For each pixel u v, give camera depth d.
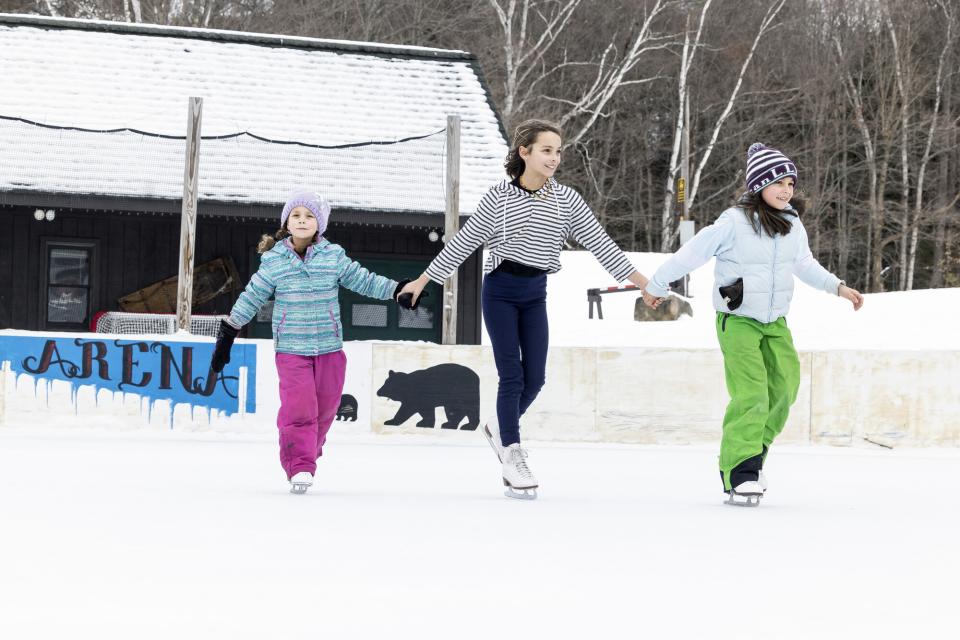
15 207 35.78
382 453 17.91
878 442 21.69
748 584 6.94
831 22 95.44
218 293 36.66
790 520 10.23
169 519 9.19
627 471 15.67
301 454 11.81
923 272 99.50
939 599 6.61
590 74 84.88
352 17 77.31
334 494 11.65
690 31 81.06
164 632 5.34
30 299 35.94
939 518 10.68
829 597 6.59
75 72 38.88
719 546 8.48
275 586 6.50
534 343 12.18
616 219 93.69
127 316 34.00
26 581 6.54
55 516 9.24
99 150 35.31
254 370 21.47
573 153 90.44
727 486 11.65
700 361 21.66
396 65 42.47
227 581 6.62
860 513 11.00
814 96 94.94
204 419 21.36
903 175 92.38
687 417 21.59
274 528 8.81
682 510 10.84
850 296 12.02
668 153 96.44
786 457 19.12
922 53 96.81
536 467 16.08
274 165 36.16
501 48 75.81
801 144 96.88
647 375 21.58
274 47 42.09
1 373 21.06
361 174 36.31
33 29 40.41
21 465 13.92
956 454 20.88
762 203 11.92
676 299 51.84
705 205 95.31
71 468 13.73
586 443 21.39
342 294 37.66
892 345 46.88
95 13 72.19
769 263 11.80
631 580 6.97
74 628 5.39
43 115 36.75
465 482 13.50
